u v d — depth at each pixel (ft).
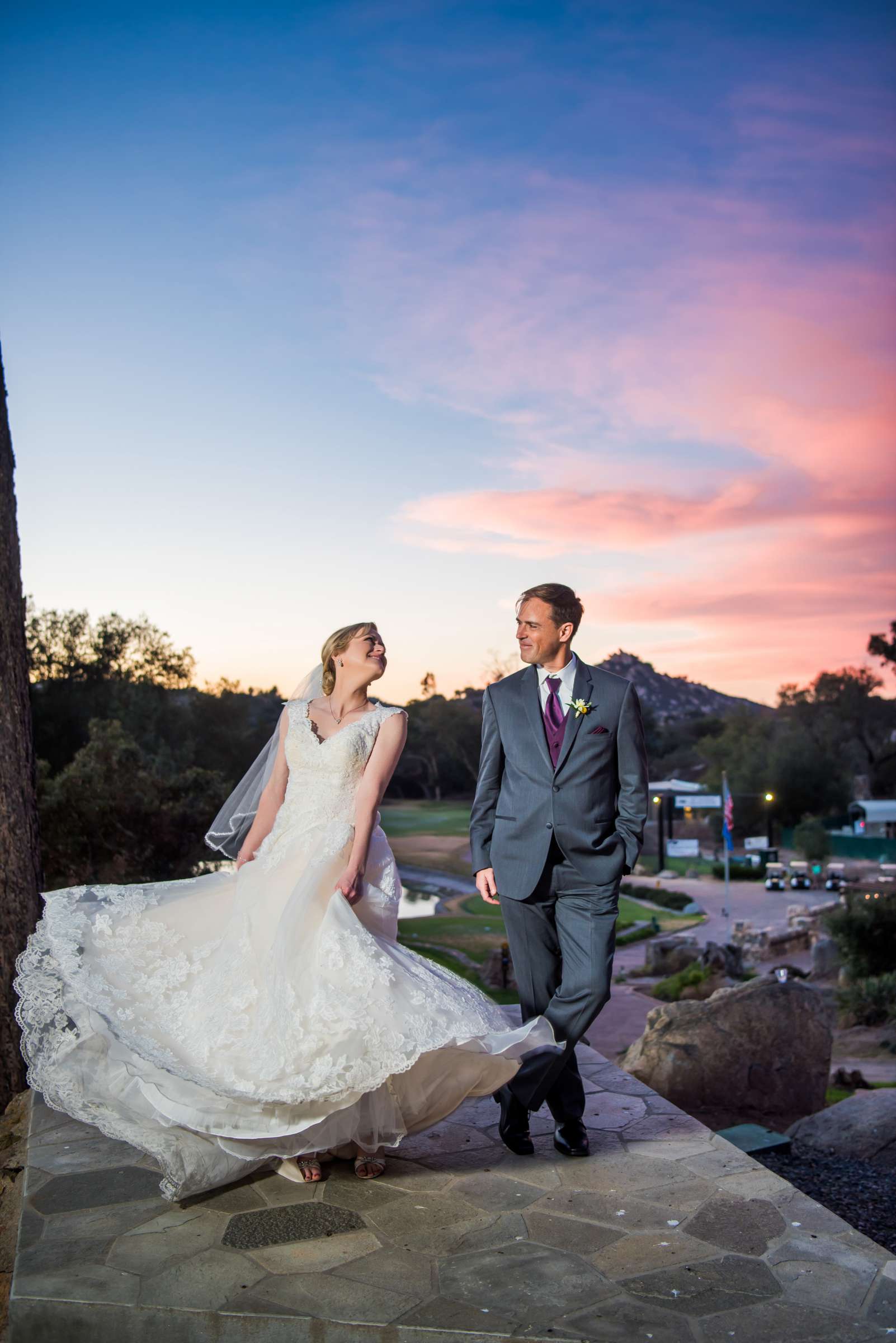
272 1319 7.94
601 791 11.22
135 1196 10.25
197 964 10.72
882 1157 17.53
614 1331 7.82
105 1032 9.89
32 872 15.85
